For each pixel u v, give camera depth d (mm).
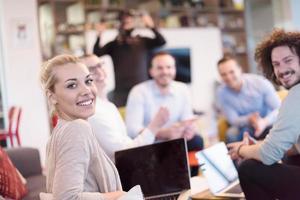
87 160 1354
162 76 3643
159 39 6090
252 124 3883
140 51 6043
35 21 5898
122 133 2525
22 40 5809
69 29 6391
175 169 2078
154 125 2566
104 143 2279
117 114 2549
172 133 3164
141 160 2080
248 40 7844
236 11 7816
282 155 1939
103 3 6727
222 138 4395
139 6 7230
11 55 5762
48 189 1473
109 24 6566
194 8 7383
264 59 2084
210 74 7363
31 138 5840
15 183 2396
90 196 1319
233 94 4199
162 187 2053
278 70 1981
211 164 2361
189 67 7105
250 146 2088
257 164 2016
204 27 7367
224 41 7754
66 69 1469
